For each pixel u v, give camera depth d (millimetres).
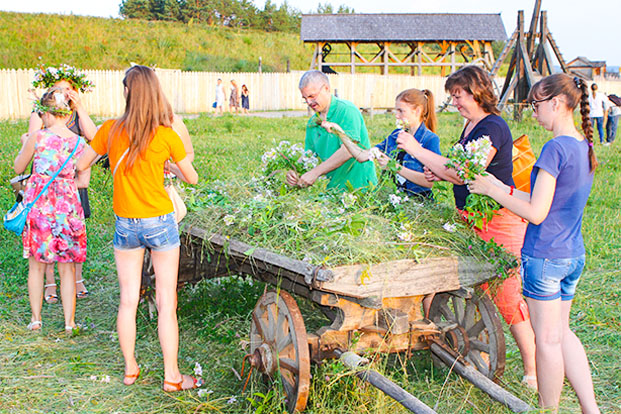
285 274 3236
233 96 26594
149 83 3199
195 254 4301
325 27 32500
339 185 4531
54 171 4141
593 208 7973
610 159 11992
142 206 3311
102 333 4293
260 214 3494
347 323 3195
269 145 13273
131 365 3580
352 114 4324
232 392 3531
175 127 3781
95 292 5098
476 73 3402
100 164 8250
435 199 4082
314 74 4355
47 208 4121
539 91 2990
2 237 6152
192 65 35625
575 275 3084
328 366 3230
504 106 19312
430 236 3354
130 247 3443
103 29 36031
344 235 3164
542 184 2869
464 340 3553
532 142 13938
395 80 31141
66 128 4273
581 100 2934
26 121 18766
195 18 63875
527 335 3568
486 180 3102
